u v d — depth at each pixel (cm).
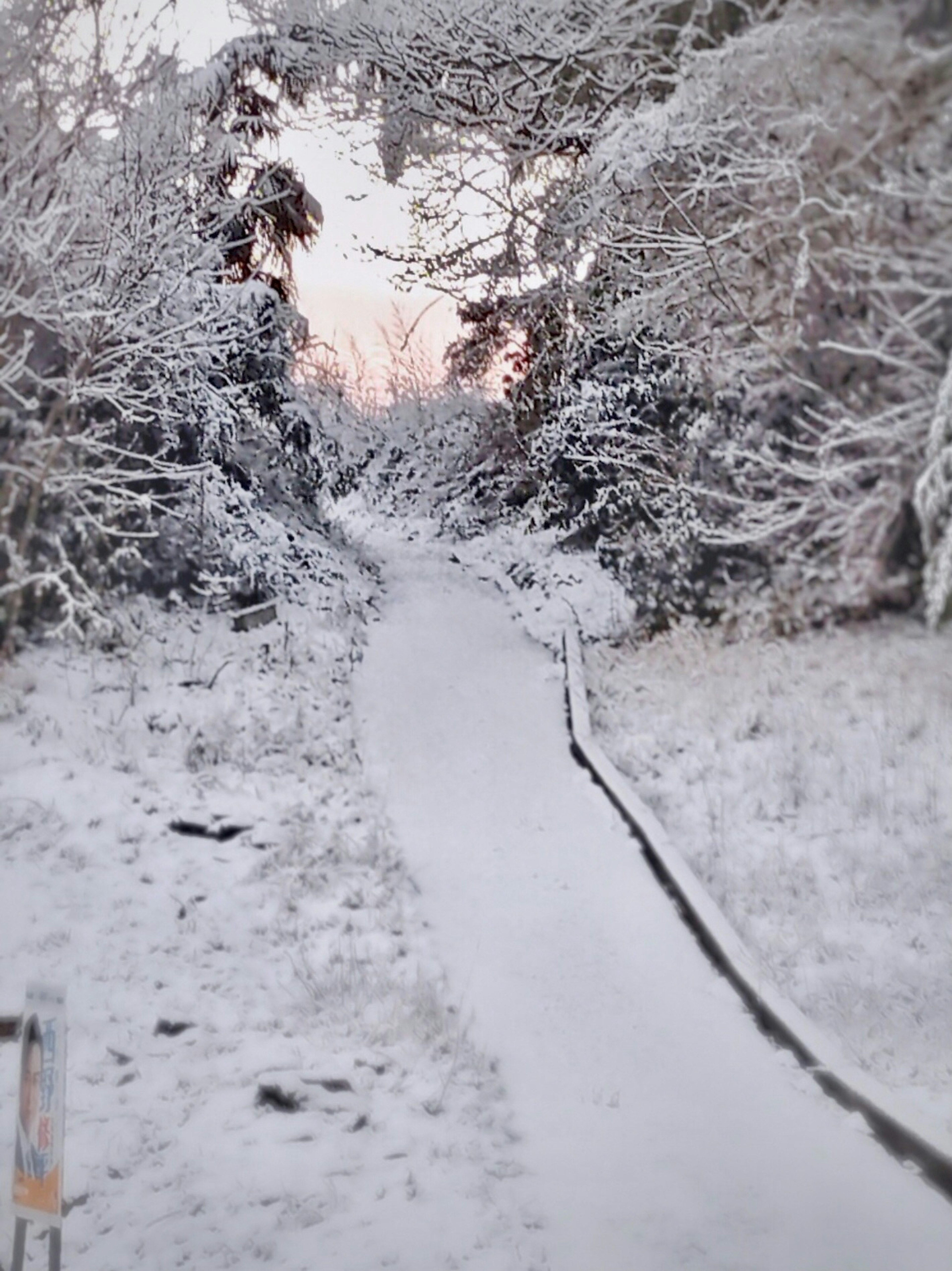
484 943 930
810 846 1084
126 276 1296
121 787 1080
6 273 1195
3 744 1111
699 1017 809
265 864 1010
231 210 1449
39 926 869
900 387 1298
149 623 1428
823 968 894
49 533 1279
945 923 941
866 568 1387
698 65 1405
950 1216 576
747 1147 651
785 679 1403
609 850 1096
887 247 1274
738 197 1429
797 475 1338
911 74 1217
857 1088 679
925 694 1280
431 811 1195
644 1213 586
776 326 1416
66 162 1188
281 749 1245
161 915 911
